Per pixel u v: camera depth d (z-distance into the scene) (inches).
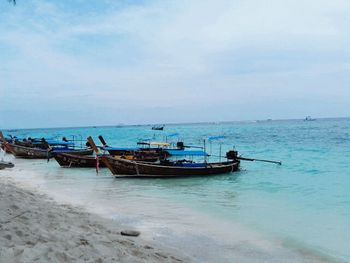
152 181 935.0
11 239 280.1
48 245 274.2
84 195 725.9
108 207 608.1
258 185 884.6
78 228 384.8
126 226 472.7
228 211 591.5
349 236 454.6
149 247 363.9
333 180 960.3
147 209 599.2
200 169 1008.2
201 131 5383.9
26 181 911.7
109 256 281.1
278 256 377.7
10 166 988.6
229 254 378.9
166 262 314.2
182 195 744.3
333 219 542.6
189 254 370.3
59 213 464.8
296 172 1126.4
